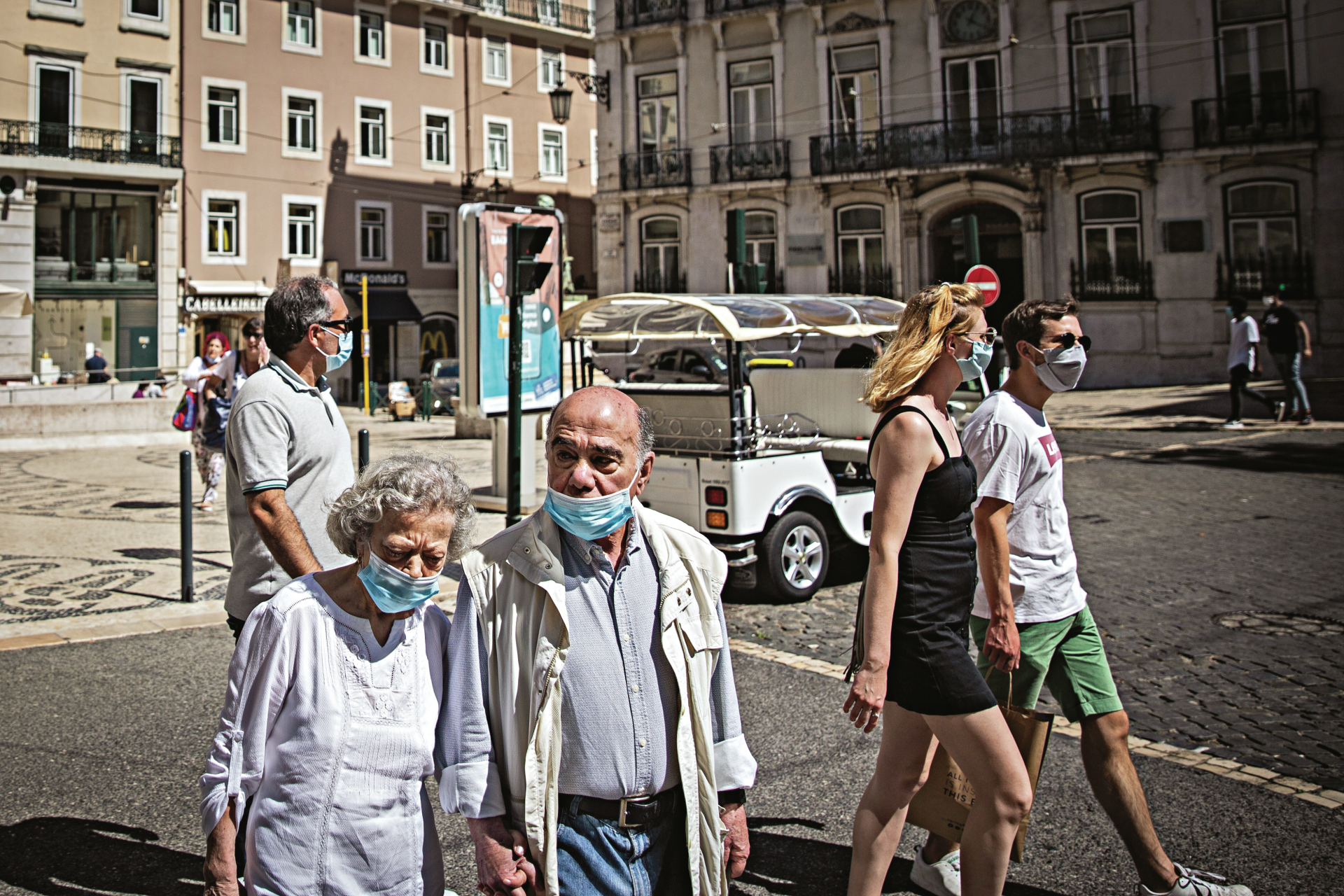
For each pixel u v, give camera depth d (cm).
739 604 787
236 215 3634
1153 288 2714
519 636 241
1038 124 2778
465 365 1127
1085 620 358
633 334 798
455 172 4041
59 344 3403
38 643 665
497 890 234
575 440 238
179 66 3534
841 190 3022
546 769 236
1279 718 518
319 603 241
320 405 342
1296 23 2569
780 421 846
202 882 369
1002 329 362
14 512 1205
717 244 3178
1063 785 448
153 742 500
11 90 3291
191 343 3572
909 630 306
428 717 246
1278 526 984
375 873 238
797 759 481
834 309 823
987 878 303
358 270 3841
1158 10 2684
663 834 246
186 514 777
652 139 3281
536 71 4231
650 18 3216
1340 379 2416
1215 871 368
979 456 349
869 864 323
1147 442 1611
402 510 228
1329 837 392
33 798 437
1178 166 2678
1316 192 2561
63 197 3403
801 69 3055
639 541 253
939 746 352
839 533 858
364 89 3834
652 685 245
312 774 235
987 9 2836
